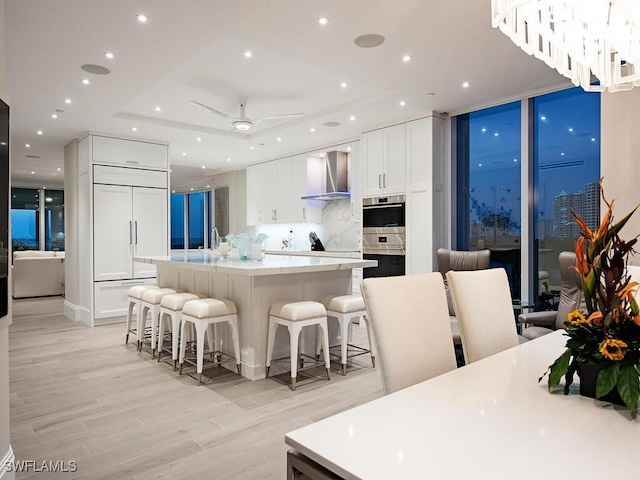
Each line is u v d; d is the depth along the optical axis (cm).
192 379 357
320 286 407
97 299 584
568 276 321
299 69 397
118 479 210
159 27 292
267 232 874
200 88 446
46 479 210
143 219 623
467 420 107
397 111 500
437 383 135
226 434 257
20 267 855
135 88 411
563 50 159
